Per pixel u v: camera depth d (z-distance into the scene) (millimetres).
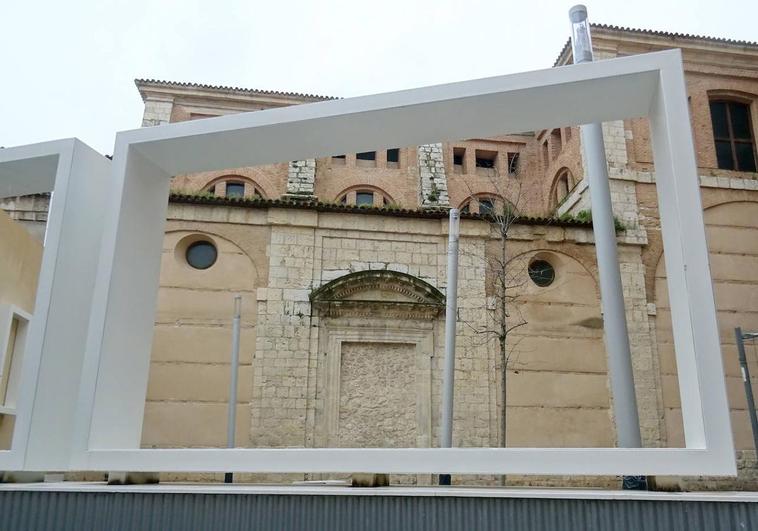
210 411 18391
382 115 6109
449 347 15359
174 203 19750
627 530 4398
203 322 19062
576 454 4812
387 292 19734
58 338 6043
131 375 6445
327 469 5094
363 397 19188
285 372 18875
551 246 20359
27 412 5656
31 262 13875
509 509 4555
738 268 21750
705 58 25250
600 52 24750
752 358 20516
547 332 19641
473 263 20078
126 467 5461
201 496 4871
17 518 4992
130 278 6496
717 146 24781
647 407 19234
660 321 20281
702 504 4367
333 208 20016
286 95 30109
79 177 6469
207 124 6395
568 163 26750
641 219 21484
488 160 33156
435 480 17188
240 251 19766
